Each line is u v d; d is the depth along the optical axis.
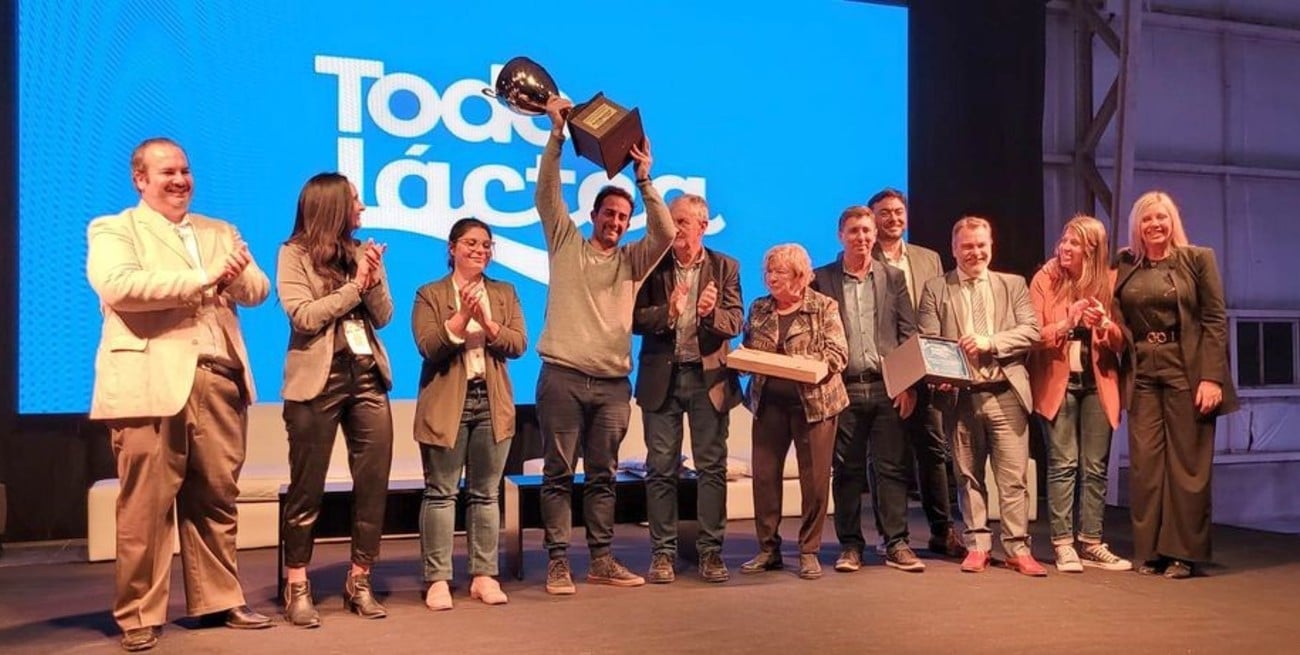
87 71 5.00
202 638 3.20
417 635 3.22
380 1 5.49
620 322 3.86
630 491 4.29
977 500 4.25
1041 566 4.19
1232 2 7.72
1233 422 7.71
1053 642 3.17
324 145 5.38
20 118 4.89
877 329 4.27
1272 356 7.85
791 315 4.13
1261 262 7.77
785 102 6.20
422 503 3.70
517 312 3.80
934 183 6.50
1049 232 7.22
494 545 3.73
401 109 5.52
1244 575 4.20
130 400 3.04
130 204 5.07
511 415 3.71
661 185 5.95
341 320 3.42
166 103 5.12
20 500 5.04
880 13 6.41
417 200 5.53
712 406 4.00
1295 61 7.94
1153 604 3.68
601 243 3.91
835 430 4.09
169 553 3.18
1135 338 4.28
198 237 3.30
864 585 3.95
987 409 4.23
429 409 3.61
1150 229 4.24
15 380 4.92
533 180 5.76
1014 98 6.66
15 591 3.96
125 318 3.10
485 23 5.68
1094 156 7.27
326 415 3.37
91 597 3.85
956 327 4.29
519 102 3.87
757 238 6.12
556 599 3.71
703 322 3.96
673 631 3.26
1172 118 7.54
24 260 4.91
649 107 5.95
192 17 5.16
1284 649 3.12
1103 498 4.40
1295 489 7.88
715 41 6.07
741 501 5.46
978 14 6.59
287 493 3.41
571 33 5.82
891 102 6.42
